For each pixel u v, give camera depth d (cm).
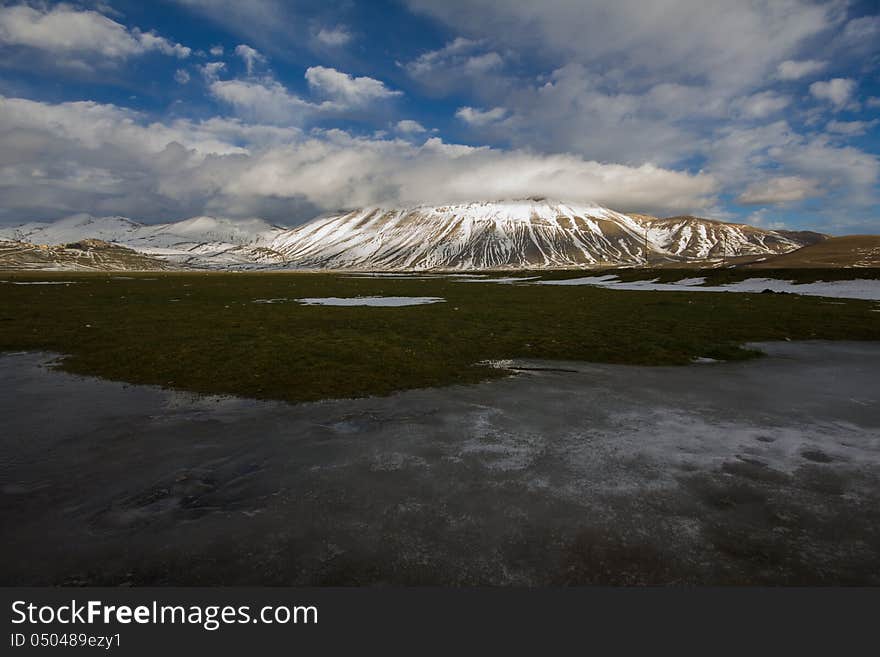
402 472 863
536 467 885
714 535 665
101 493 790
